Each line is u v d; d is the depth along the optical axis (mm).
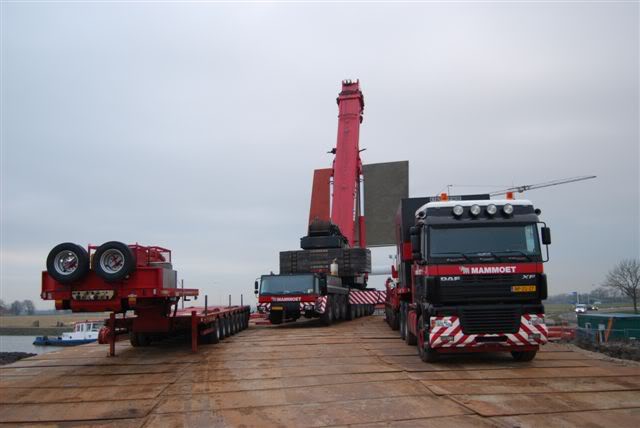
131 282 11688
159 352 13688
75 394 9133
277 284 20172
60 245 11500
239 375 10266
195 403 8195
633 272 52625
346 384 9211
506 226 11039
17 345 51875
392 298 18547
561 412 7227
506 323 10602
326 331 18281
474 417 7047
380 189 38188
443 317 10625
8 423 7469
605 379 9383
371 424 6828
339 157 29078
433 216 11219
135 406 8125
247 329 20109
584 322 31188
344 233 27828
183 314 13945
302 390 8836
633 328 28047
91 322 42875
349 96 29891
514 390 8570
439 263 10844
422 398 8109
